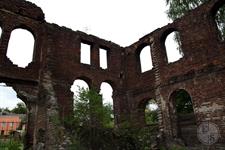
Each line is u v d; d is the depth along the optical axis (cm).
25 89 1405
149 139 1302
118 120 1769
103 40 1925
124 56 2020
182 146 1384
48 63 1483
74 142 1092
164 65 1655
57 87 1485
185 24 1583
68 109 1488
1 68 1338
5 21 1441
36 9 1619
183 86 1485
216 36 1405
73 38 1722
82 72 1680
